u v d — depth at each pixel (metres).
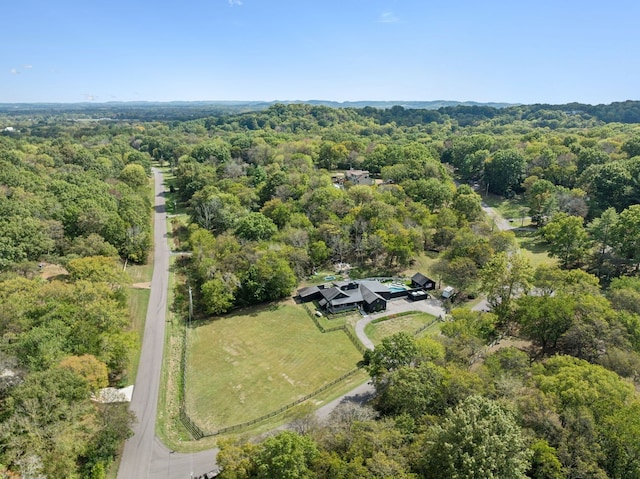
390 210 99.75
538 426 36.94
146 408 53.03
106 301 59.28
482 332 58.00
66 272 80.62
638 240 79.69
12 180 104.31
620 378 43.31
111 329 57.16
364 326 72.62
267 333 71.38
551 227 94.50
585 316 55.84
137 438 48.12
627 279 68.00
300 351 66.06
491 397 41.53
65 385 41.12
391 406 45.97
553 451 34.19
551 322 56.41
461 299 80.69
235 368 61.94
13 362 44.22
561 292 63.59
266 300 82.94
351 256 99.88
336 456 35.38
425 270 94.56
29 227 80.19
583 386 39.31
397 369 47.50
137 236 96.62
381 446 36.03
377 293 80.31
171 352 65.62
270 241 92.19
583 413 36.47
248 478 34.94
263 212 107.25
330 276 91.31
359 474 32.94
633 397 40.12
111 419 44.00
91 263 70.19
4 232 76.44
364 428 38.62
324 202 106.69
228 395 56.00
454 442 33.41
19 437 36.84
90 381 44.62
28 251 78.00
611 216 85.06
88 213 91.81
